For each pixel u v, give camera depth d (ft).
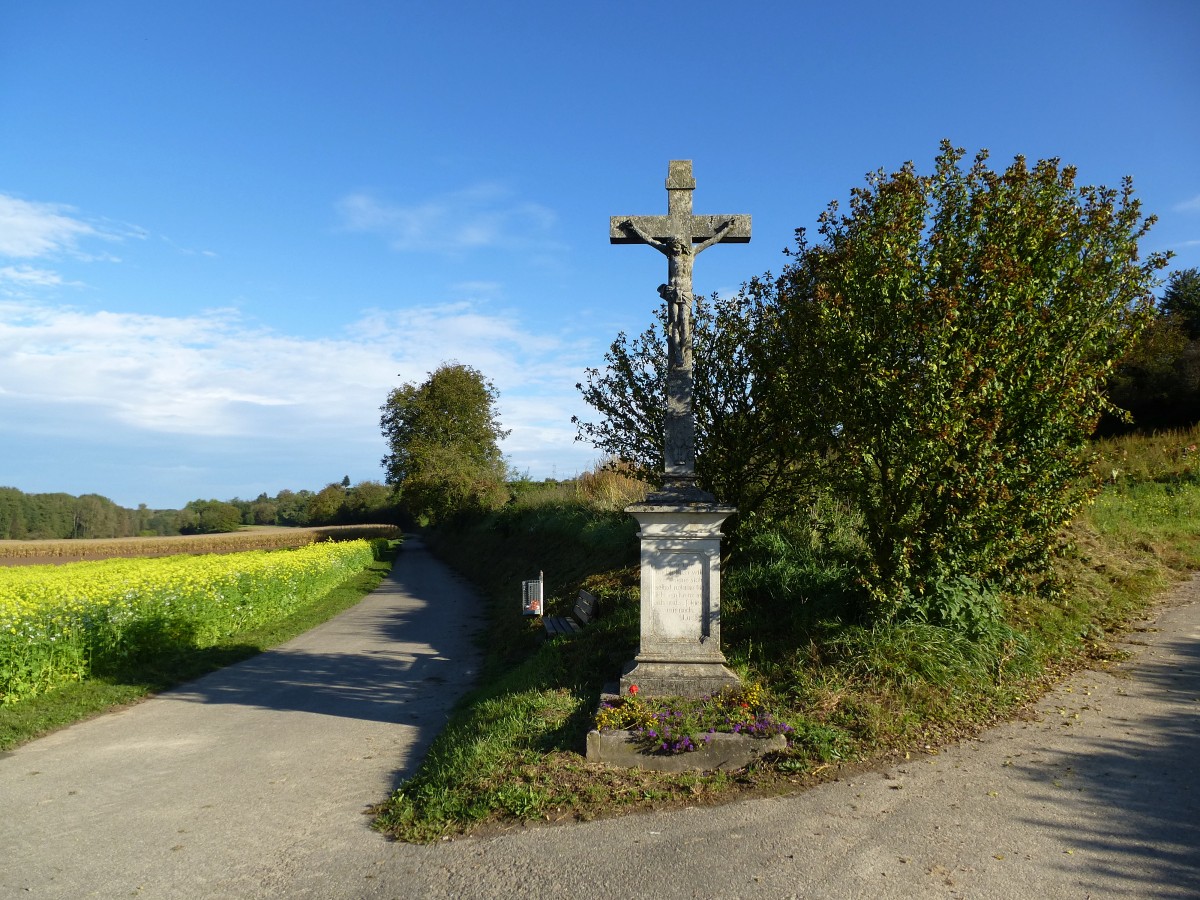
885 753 19.06
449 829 16.74
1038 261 22.74
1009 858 13.99
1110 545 40.27
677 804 17.06
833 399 23.93
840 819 15.90
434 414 177.27
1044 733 19.98
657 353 30.91
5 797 20.33
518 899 13.67
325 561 76.43
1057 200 23.18
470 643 46.83
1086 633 28.07
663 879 13.98
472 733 22.15
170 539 179.11
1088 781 17.04
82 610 36.29
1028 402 22.26
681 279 24.06
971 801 16.38
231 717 28.86
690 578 22.35
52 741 25.96
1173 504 50.85
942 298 21.40
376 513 322.96
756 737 18.80
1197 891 12.64
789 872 13.94
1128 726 20.18
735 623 27.76
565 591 47.85
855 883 13.44
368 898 14.08
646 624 22.34
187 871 15.51
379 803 19.10
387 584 91.81
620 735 19.03
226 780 21.26
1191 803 15.74
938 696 21.44
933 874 13.60
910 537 22.53
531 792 17.47
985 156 23.35
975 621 23.89
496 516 114.52
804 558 31.63
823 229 25.72
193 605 43.80
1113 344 23.47
